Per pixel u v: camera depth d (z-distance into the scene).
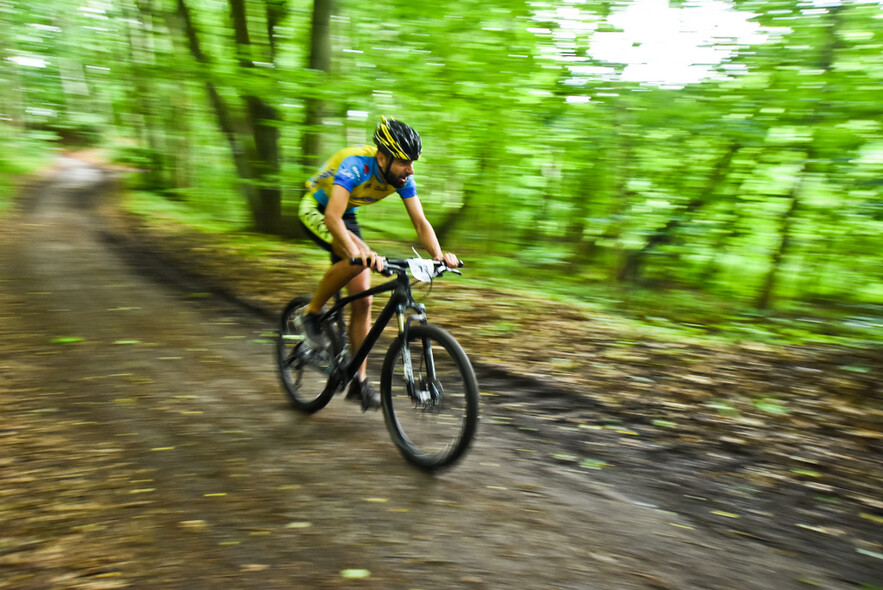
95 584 1.91
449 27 7.83
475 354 4.67
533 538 2.28
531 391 3.95
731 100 6.93
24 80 24.52
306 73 8.24
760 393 3.97
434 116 8.52
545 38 7.70
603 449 3.14
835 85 6.32
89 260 8.45
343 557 2.11
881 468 2.96
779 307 7.74
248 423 3.31
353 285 3.20
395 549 2.17
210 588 1.91
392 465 2.87
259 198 11.25
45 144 28.64
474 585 1.98
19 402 3.40
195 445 2.99
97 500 2.42
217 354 4.55
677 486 2.77
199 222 13.59
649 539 2.32
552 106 7.82
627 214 8.31
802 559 2.23
